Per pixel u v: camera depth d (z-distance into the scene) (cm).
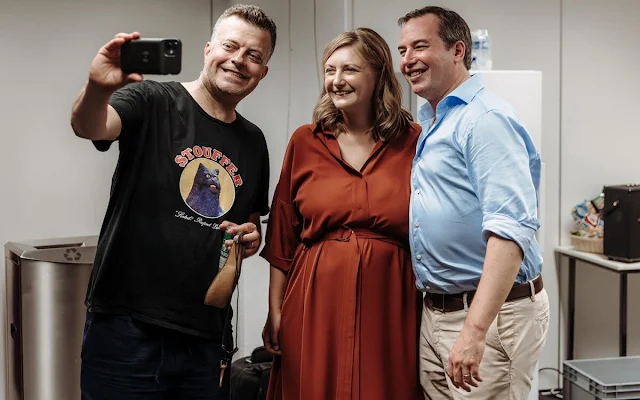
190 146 235
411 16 239
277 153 418
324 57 255
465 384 234
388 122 254
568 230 443
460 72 239
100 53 181
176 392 247
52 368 337
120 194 232
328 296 250
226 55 233
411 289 254
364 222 250
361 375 249
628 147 446
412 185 241
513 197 212
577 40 435
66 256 352
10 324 362
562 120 437
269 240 272
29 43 374
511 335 231
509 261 211
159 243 231
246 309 430
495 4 421
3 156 375
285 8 408
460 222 227
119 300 232
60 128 383
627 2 439
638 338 449
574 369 348
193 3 406
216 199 239
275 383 276
